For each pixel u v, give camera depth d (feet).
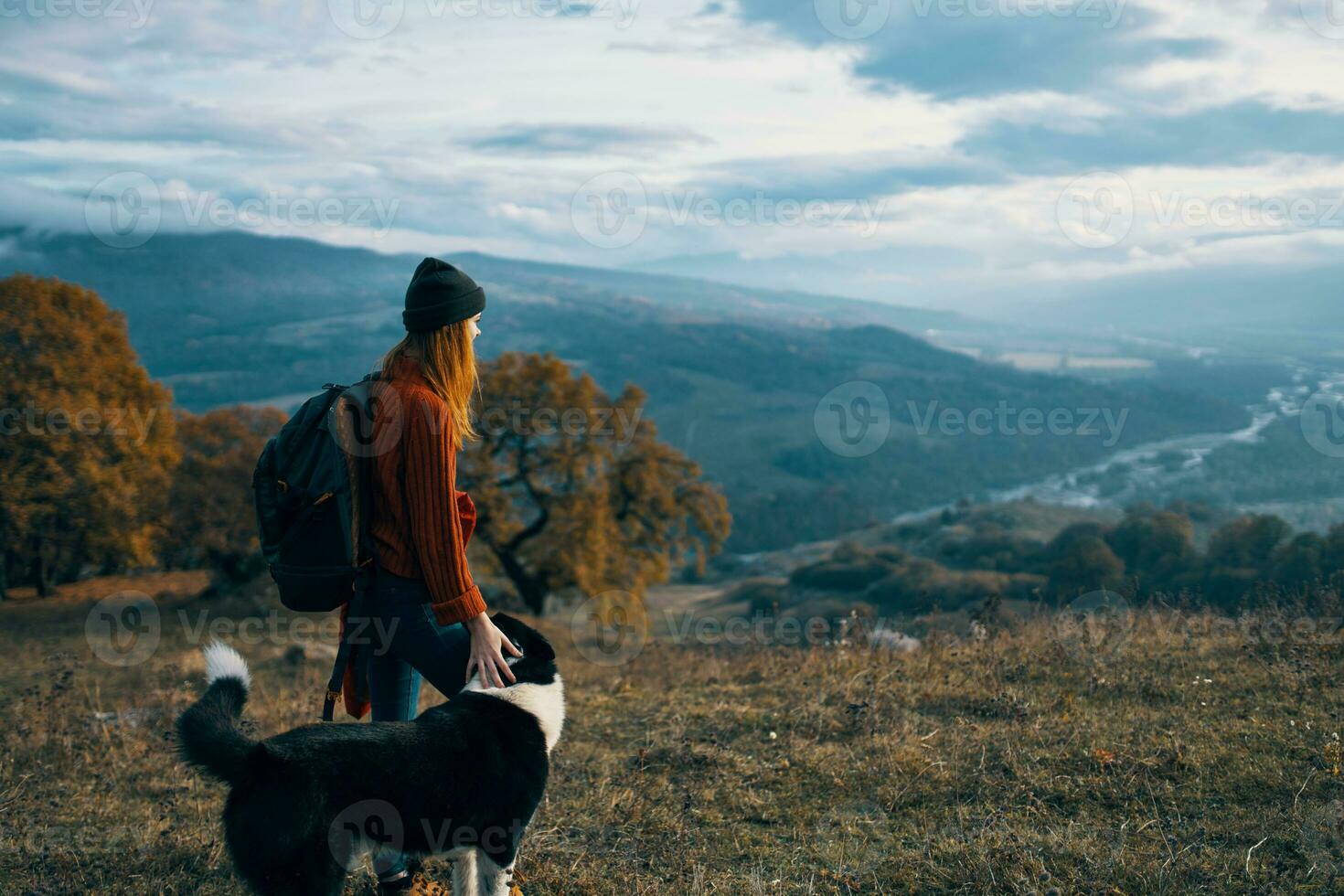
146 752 19.16
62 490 92.73
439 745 8.26
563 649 53.31
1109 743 14.55
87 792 16.26
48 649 59.88
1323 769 12.85
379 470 8.75
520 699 8.91
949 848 11.64
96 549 98.02
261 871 7.59
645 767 15.70
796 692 19.95
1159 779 13.20
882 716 17.10
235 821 7.70
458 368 9.13
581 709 20.58
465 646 9.14
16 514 90.74
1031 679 19.15
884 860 11.62
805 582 202.39
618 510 111.34
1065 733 15.28
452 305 8.93
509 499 102.37
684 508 111.24
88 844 13.51
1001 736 15.46
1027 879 10.64
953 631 25.16
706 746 16.52
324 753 7.80
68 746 19.25
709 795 14.20
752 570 329.52
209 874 12.24
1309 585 24.52
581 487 103.45
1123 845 11.34
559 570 101.35
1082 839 11.60
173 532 99.19
